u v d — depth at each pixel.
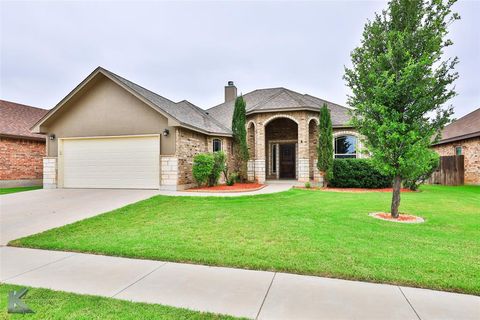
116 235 5.73
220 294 3.25
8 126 16.59
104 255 4.71
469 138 16.69
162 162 12.52
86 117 13.47
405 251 4.51
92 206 8.89
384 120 6.95
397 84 6.70
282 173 18.56
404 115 7.06
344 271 3.78
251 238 5.35
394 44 6.95
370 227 6.04
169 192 11.67
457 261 4.07
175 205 8.84
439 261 4.07
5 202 9.84
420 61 6.46
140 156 12.85
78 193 11.74
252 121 16.28
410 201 9.52
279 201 9.58
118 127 13.08
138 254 4.65
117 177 13.12
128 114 12.98
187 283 3.57
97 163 13.39
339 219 6.81
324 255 4.38
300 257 4.32
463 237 5.31
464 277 3.56
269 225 6.28
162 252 4.68
